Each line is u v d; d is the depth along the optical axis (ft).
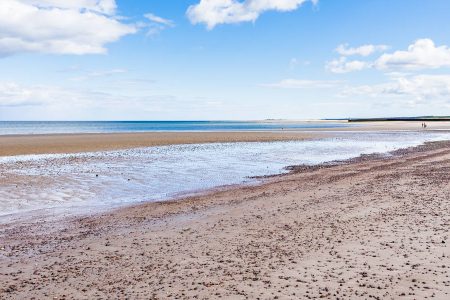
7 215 61.36
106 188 84.38
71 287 33.37
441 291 29.48
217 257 39.60
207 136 274.77
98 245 45.42
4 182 89.76
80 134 306.55
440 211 54.34
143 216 60.13
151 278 34.68
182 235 48.52
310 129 428.97
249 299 29.55
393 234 44.27
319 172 104.68
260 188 82.69
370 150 169.58
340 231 46.73
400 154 149.28
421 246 39.65
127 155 148.15
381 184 80.69
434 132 327.06
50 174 101.60
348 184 82.74
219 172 107.34
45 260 40.75
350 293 29.86
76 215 61.26
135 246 44.57
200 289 31.81
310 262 36.76
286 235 46.39
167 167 116.26
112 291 32.19
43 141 214.07
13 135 284.20
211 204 67.62
